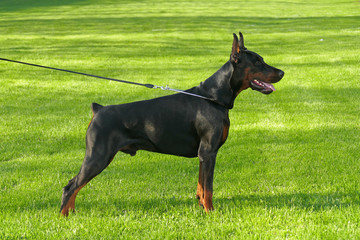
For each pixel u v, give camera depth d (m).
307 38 24.41
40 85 13.10
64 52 20.09
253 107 10.50
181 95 4.73
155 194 5.55
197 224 4.54
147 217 4.76
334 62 16.31
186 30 29.47
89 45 22.45
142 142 4.66
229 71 4.62
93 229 4.39
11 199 5.38
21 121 9.25
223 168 6.59
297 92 11.96
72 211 4.73
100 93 12.05
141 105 4.64
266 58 17.97
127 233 4.31
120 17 39.47
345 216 4.58
